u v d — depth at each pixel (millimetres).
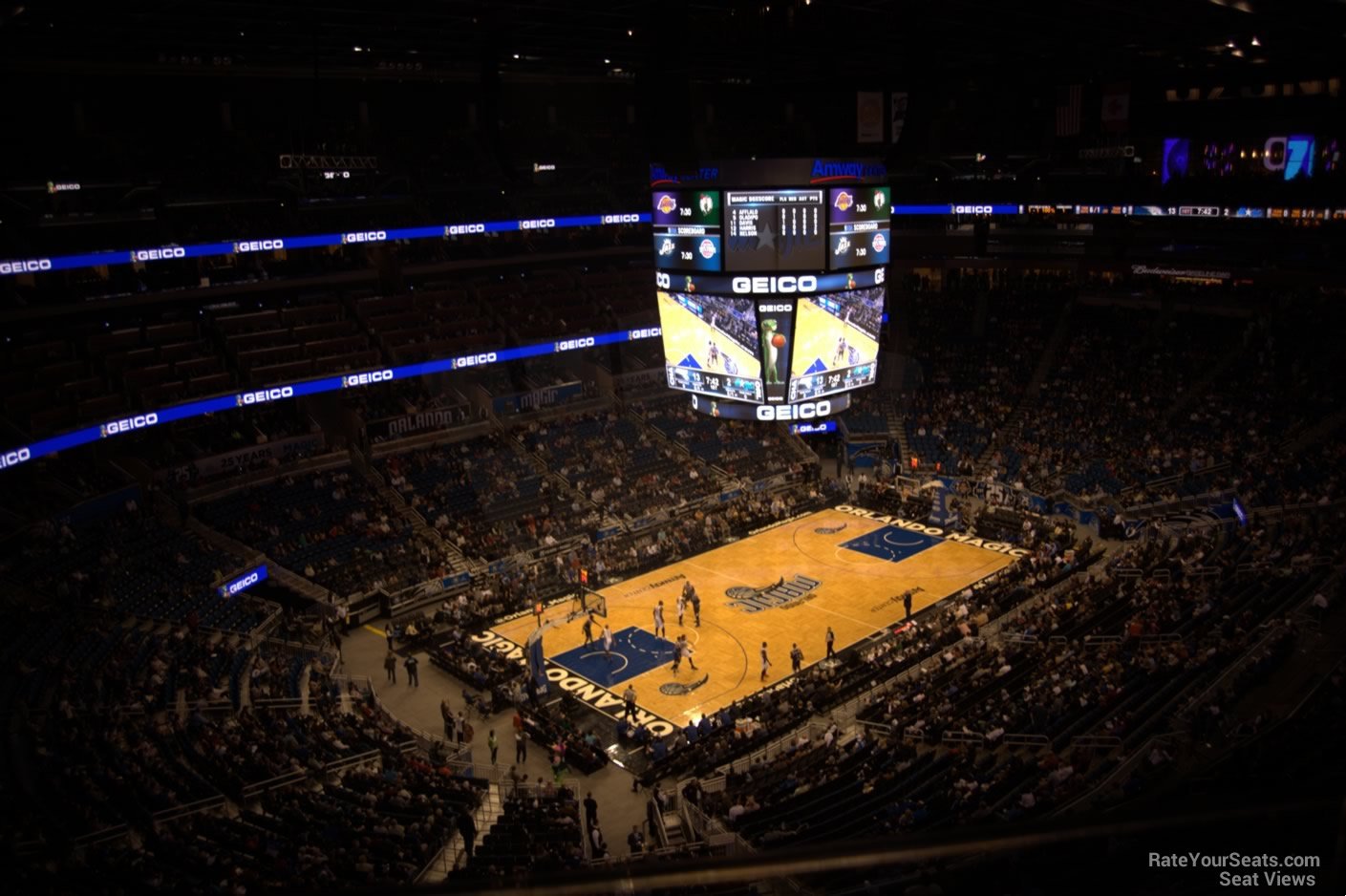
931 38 36188
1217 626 33438
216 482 47156
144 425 44938
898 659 37406
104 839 23531
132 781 25891
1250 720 27141
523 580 45812
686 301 34969
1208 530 44812
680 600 42438
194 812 25344
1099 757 27922
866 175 34062
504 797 29797
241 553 43938
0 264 42000
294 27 38250
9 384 45750
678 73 32969
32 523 40250
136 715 30516
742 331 34219
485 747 34219
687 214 34125
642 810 30484
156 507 44781
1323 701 25031
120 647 34125
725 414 35438
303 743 30188
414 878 23328
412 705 37031
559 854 24219
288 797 26484
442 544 48094
